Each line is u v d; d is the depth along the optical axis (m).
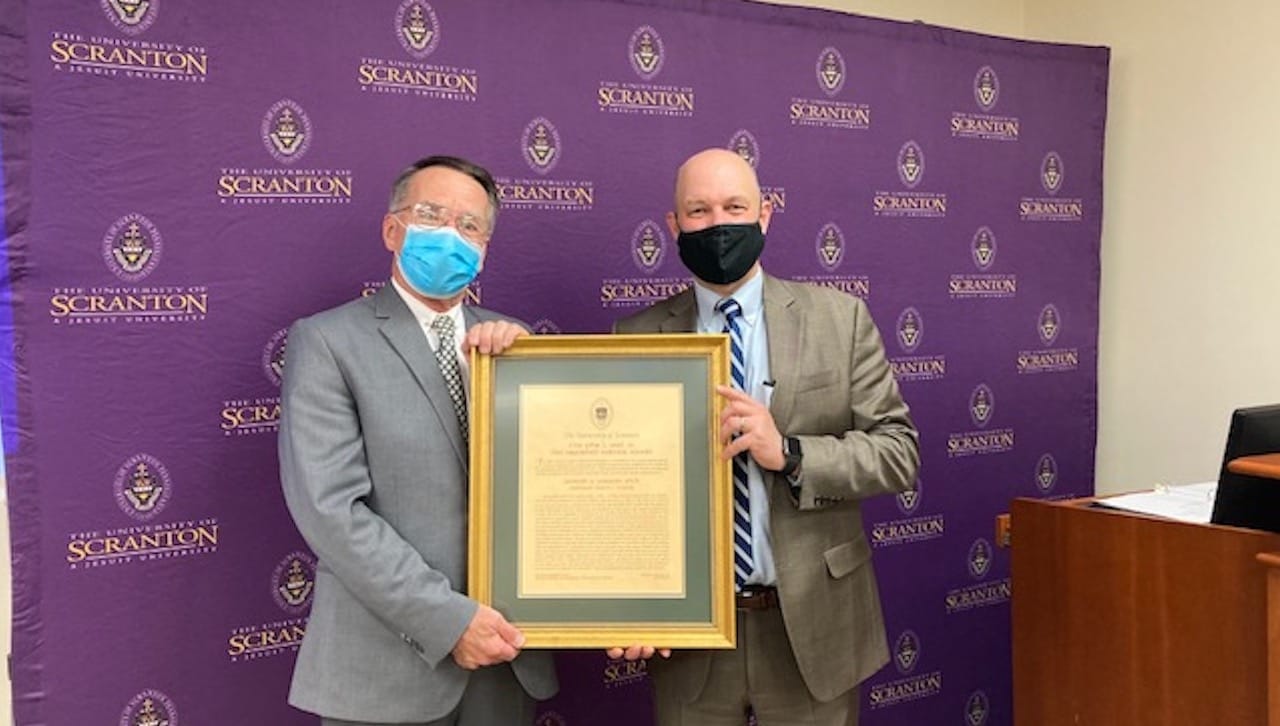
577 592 1.68
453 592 1.57
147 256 1.95
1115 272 3.03
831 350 1.83
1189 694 1.60
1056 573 1.83
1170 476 2.90
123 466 1.95
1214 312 2.76
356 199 2.12
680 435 1.69
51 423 1.89
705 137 2.46
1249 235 2.66
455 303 1.77
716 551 1.67
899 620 2.80
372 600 1.53
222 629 2.05
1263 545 1.48
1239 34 2.66
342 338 1.64
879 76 2.68
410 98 2.15
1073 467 3.06
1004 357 2.92
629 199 2.39
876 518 2.74
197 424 2.01
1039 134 2.92
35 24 1.84
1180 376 2.86
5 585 1.91
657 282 2.44
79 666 1.92
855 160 2.65
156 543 1.98
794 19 2.55
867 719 2.77
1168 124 2.85
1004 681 2.99
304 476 1.55
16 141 1.83
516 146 2.26
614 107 2.36
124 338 1.94
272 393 2.07
